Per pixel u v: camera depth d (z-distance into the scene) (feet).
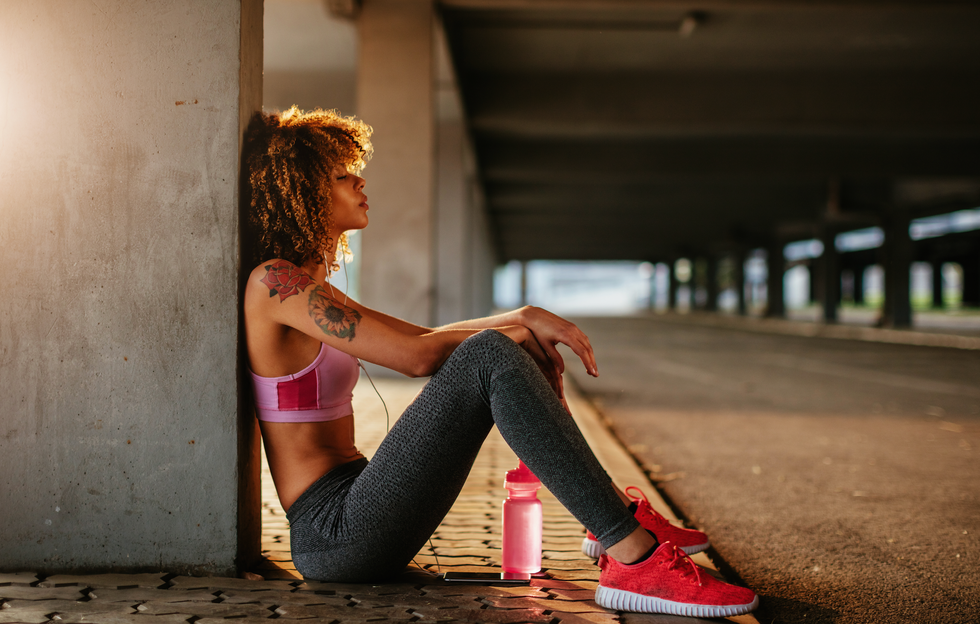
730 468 15.01
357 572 6.90
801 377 33.96
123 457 7.22
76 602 6.48
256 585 6.98
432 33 32.35
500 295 282.15
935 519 11.27
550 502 11.26
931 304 146.10
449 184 50.31
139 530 7.25
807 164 63.52
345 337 6.50
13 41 7.20
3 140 7.20
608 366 39.81
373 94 32.50
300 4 34.53
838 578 8.57
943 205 76.28
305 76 46.01
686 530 8.30
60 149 7.20
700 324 107.34
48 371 7.22
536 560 7.73
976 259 127.54
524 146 63.98
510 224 124.88
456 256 52.13
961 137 59.77
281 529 9.29
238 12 7.13
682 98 47.39
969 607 7.65
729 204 88.74
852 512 11.68
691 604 6.49
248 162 7.30
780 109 47.11
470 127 49.98
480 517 10.18
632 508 7.69
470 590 7.14
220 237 7.11
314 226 7.00
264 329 6.75
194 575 7.24
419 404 6.46
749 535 10.40
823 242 101.45
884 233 81.61
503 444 16.39
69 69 7.19
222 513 7.22
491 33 39.91
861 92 47.01
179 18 7.14
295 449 6.98
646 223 119.85
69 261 7.18
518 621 6.31
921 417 22.00
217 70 7.14
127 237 7.16
